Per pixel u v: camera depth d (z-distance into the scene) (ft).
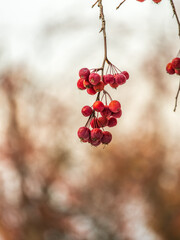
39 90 9.14
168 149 8.62
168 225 8.07
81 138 2.76
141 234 8.09
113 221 8.30
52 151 8.84
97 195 8.55
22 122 8.99
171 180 8.45
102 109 2.74
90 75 2.71
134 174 8.57
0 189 8.41
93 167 8.72
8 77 9.11
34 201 8.48
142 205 8.37
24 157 8.75
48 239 8.21
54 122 8.98
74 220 8.38
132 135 8.75
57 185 8.67
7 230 8.21
